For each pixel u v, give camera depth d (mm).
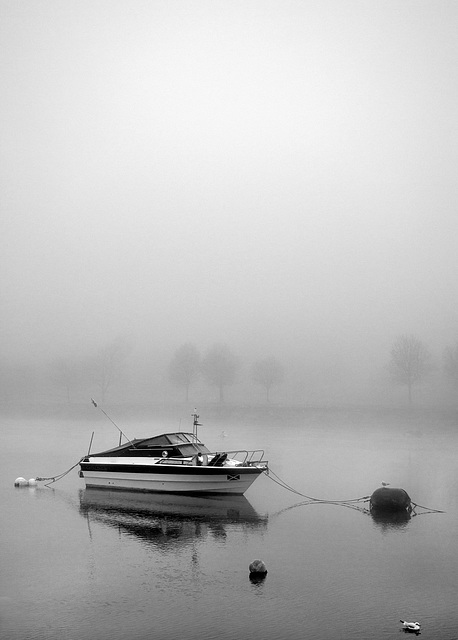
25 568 23125
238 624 18219
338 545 26219
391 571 22953
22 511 31953
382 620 18594
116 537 27250
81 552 25094
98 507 32781
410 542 26734
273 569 23062
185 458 35719
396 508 32031
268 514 31672
